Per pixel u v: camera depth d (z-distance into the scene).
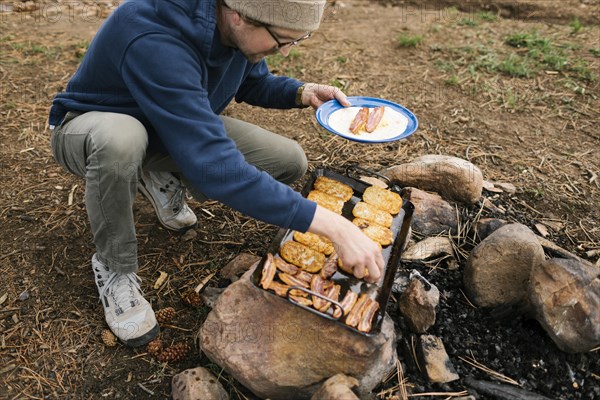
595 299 1.97
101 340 2.16
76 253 2.52
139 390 2.00
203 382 1.90
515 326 2.21
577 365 2.07
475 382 2.02
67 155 2.05
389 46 4.70
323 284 1.88
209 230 2.71
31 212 2.75
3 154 3.17
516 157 3.34
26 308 2.26
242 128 2.40
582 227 2.80
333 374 1.80
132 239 2.07
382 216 2.20
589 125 3.65
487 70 4.28
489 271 2.24
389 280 1.91
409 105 3.84
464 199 2.79
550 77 4.19
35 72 4.05
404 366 2.09
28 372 2.03
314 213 1.70
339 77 4.17
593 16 5.25
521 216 2.82
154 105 1.68
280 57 4.39
